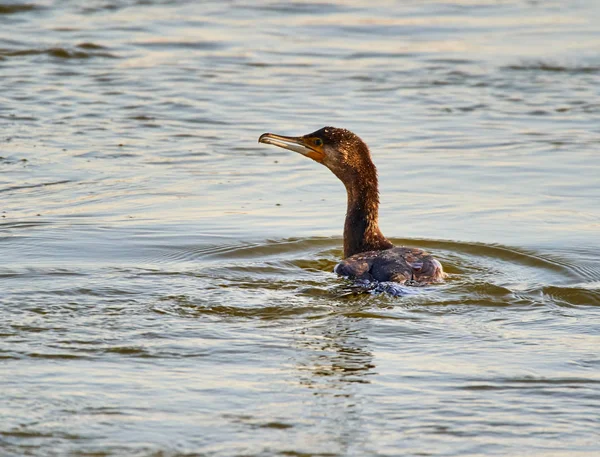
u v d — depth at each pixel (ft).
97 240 47.29
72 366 31.78
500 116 71.41
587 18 100.48
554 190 56.03
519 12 103.30
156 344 33.76
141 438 27.30
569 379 31.63
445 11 103.65
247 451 26.73
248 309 37.32
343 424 28.35
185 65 83.66
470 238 48.39
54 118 69.00
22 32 91.20
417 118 70.79
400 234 49.26
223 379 31.17
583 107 73.56
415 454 26.76
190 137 66.18
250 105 73.31
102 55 85.51
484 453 26.91
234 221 50.78
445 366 32.55
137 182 57.21
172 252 45.68
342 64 85.15
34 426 27.73
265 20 99.45
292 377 31.42
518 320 37.01
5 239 47.11
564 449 27.20
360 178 46.34
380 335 35.14
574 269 43.62
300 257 45.88
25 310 36.55
